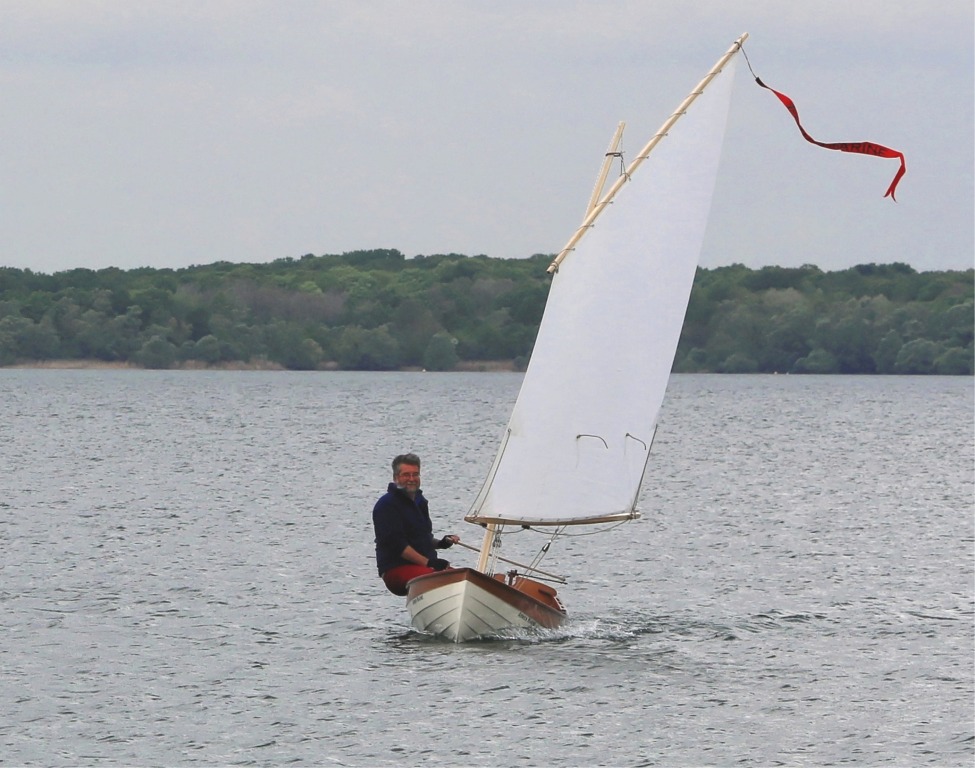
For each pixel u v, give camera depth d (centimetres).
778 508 16000
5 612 9050
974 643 8525
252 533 13075
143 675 7481
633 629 8844
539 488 8500
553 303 8419
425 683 7344
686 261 8531
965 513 15525
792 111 8225
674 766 6194
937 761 6275
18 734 6494
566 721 6756
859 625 9062
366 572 10819
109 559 11300
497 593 8212
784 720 6844
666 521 14688
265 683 7338
